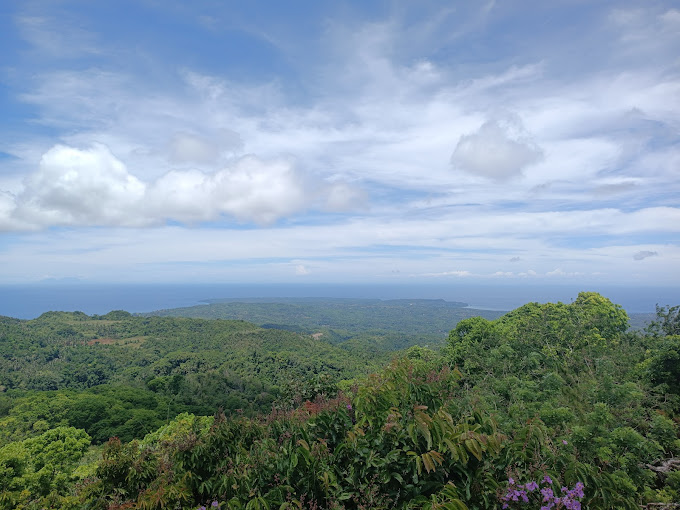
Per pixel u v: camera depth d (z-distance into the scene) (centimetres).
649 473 515
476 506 288
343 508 290
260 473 341
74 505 455
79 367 8625
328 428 386
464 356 1262
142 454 432
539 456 319
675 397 784
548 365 1023
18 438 3803
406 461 303
